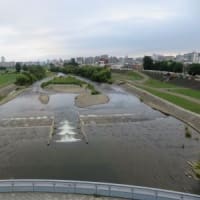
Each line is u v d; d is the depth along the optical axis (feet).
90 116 234.38
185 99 299.99
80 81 549.13
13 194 74.95
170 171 121.60
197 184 109.19
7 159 137.08
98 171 122.01
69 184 76.33
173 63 650.84
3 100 325.21
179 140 167.63
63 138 170.81
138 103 310.86
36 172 121.60
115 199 72.90
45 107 282.36
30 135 177.99
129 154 142.72
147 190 73.51
